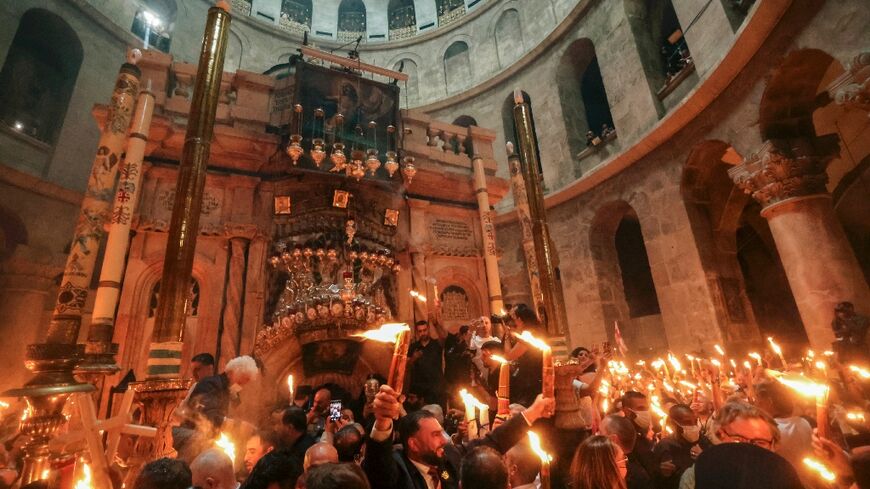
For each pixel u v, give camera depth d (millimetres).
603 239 15359
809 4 7703
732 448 1525
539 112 18031
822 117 11008
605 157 15078
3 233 12609
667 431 3979
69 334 4406
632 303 17234
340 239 7910
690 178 12039
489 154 10820
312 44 22969
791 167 8633
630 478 3121
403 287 8922
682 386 6520
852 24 6930
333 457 2537
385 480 1843
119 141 5438
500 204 18625
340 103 8773
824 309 7953
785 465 1437
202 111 5414
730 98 10117
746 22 8664
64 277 4668
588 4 16172
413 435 2428
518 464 2738
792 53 8219
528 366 3805
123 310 6996
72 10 14695
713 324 10914
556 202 16109
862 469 2195
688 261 11672
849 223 12672
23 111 13992
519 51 19828
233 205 8008
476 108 20391
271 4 22750
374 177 8352
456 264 9680
